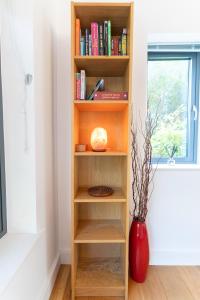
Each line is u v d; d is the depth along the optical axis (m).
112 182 1.88
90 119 1.84
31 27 1.34
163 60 2.11
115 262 1.87
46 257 1.59
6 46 1.35
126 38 1.51
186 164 2.11
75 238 1.55
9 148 1.40
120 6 1.40
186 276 1.83
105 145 1.62
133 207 1.85
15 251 1.22
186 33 1.82
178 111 2.14
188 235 1.97
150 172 1.87
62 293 1.62
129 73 1.44
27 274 1.24
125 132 1.63
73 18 1.41
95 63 1.54
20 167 1.41
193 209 1.95
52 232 1.77
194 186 1.93
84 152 1.54
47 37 1.61
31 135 1.39
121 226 1.75
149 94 2.12
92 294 1.57
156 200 1.93
